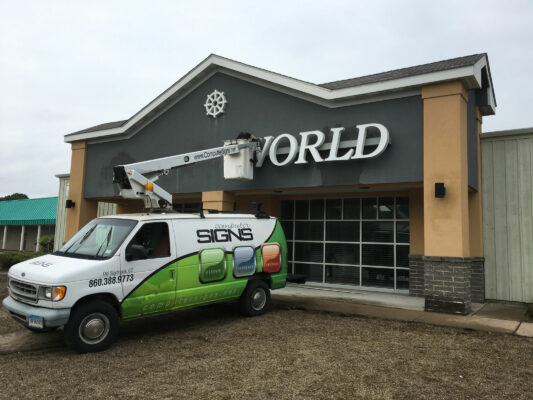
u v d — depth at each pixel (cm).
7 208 3791
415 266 1159
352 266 1295
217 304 1007
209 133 1296
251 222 887
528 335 715
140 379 507
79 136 1576
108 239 690
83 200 1577
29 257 1717
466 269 882
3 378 510
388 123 996
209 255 780
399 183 992
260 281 889
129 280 662
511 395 462
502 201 1097
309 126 1115
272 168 1158
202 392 466
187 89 1352
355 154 991
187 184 1312
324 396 456
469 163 991
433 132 928
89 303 618
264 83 1199
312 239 1387
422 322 812
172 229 739
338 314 893
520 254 1062
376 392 468
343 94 1039
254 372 531
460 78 898
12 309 632
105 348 629
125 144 1485
